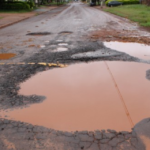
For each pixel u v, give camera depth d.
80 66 4.68
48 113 2.85
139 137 2.33
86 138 2.33
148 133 2.40
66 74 4.21
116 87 3.62
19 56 5.58
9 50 6.30
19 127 2.54
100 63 4.87
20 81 3.89
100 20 15.34
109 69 4.48
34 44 7.13
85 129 2.49
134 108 2.95
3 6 27.09
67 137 2.35
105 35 8.79
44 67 4.64
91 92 3.45
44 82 3.85
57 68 4.57
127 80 3.90
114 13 20.66
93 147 2.18
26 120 2.69
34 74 4.23
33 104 3.08
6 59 5.31
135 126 2.53
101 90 3.52
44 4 50.06
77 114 2.82
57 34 9.31
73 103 3.11
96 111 2.88
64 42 7.38
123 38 8.05
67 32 9.88
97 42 7.26
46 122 2.64
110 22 13.99
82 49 6.20
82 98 3.25
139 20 13.92
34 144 2.24
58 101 3.17
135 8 24.98
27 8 28.25
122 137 2.33
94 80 3.92
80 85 3.71
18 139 2.33
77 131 2.46
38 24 13.48
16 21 14.90
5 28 11.80
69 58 5.29
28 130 2.48
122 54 5.62
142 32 9.55
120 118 2.71
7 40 8.00
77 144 2.23
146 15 16.78
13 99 3.21
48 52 5.95
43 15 21.64
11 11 25.33
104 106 3.01
